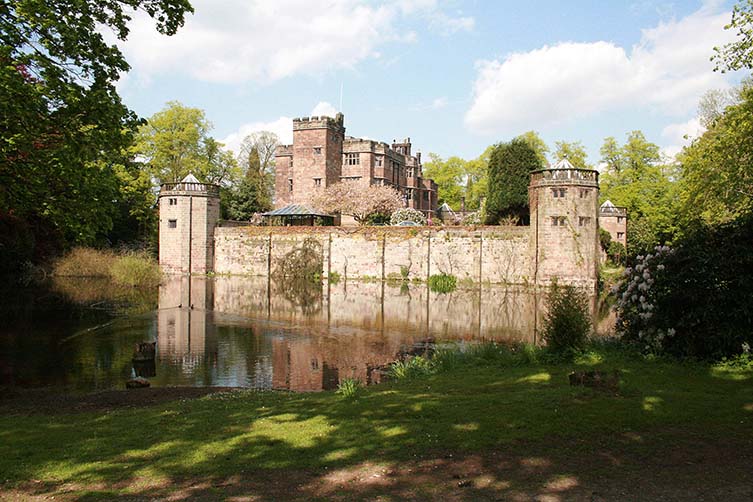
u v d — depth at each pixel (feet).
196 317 79.56
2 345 57.21
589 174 120.06
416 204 237.66
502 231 128.88
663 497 16.07
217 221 165.27
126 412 30.01
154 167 174.70
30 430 25.72
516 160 146.30
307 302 99.91
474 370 38.78
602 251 157.48
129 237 178.19
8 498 17.04
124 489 17.65
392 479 17.92
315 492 17.06
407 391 31.86
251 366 50.37
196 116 181.27
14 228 100.37
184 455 20.83
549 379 32.81
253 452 20.95
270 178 242.37
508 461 19.07
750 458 18.83
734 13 64.49
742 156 68.23
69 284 115.34
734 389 28.27
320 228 149.89
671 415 23.38
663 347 38.50
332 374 47.44
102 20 42.70
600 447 20.07
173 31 44.34
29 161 39.81
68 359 51.65
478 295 111.65
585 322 43.16
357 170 202.28
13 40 37.76
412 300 103.50
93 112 39.09
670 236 97.81
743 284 34.58
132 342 60.44
